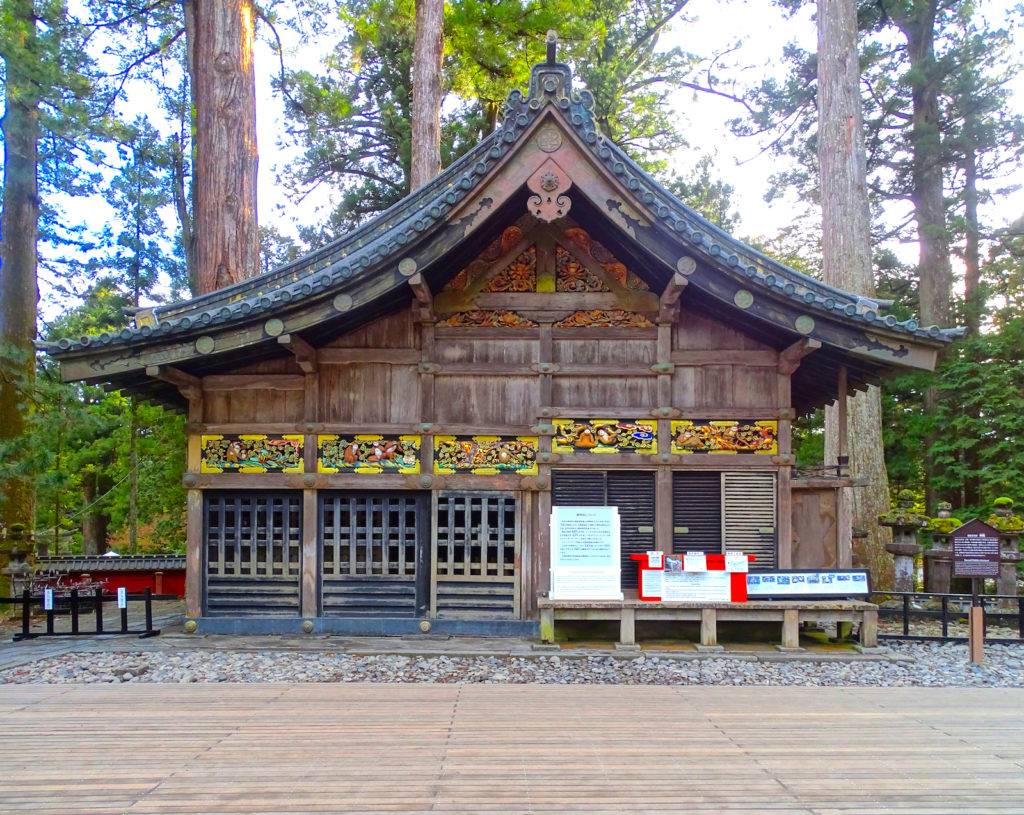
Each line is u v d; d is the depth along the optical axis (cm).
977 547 818
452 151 2208
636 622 856
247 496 880
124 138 1274
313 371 869
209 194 1159
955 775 412
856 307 754
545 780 398
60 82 1183
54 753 439
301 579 862
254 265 1186
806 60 1927
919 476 1967
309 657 761
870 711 546
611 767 419
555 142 766
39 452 1155
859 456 1274
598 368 873
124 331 768
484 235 864
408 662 743
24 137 1264
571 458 862
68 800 371
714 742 466
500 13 1521
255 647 789
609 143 791
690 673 712
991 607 1155
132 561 1286
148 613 862
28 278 1310
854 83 1292
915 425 1831
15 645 820
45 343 763
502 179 768
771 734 484
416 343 886
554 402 875
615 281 878
